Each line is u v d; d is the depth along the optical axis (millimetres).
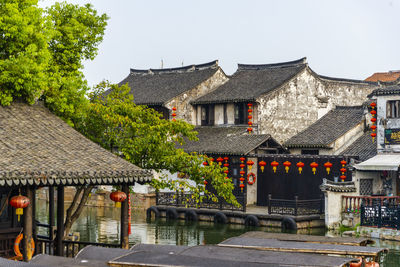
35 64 16328
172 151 19812
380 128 30719
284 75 39562
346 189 29062
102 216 33969
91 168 14375
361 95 44625
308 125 39812
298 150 34906
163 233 28594
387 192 30531
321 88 40906
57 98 17344
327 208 28594
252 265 11109
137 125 19234
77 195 19203
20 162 13711
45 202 39562
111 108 19469
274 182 33844
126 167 15008
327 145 32906
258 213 30938
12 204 13914
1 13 16594
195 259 11641
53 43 19438
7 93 16281
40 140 15203
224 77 42438
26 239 14117
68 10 19953
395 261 21766
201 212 32531
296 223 29156
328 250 12820
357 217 28312
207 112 40062
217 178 20141
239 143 34688
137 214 35812
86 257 12523
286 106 38500
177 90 40688
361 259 12656
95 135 19516
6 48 16766
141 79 45656
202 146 35906
